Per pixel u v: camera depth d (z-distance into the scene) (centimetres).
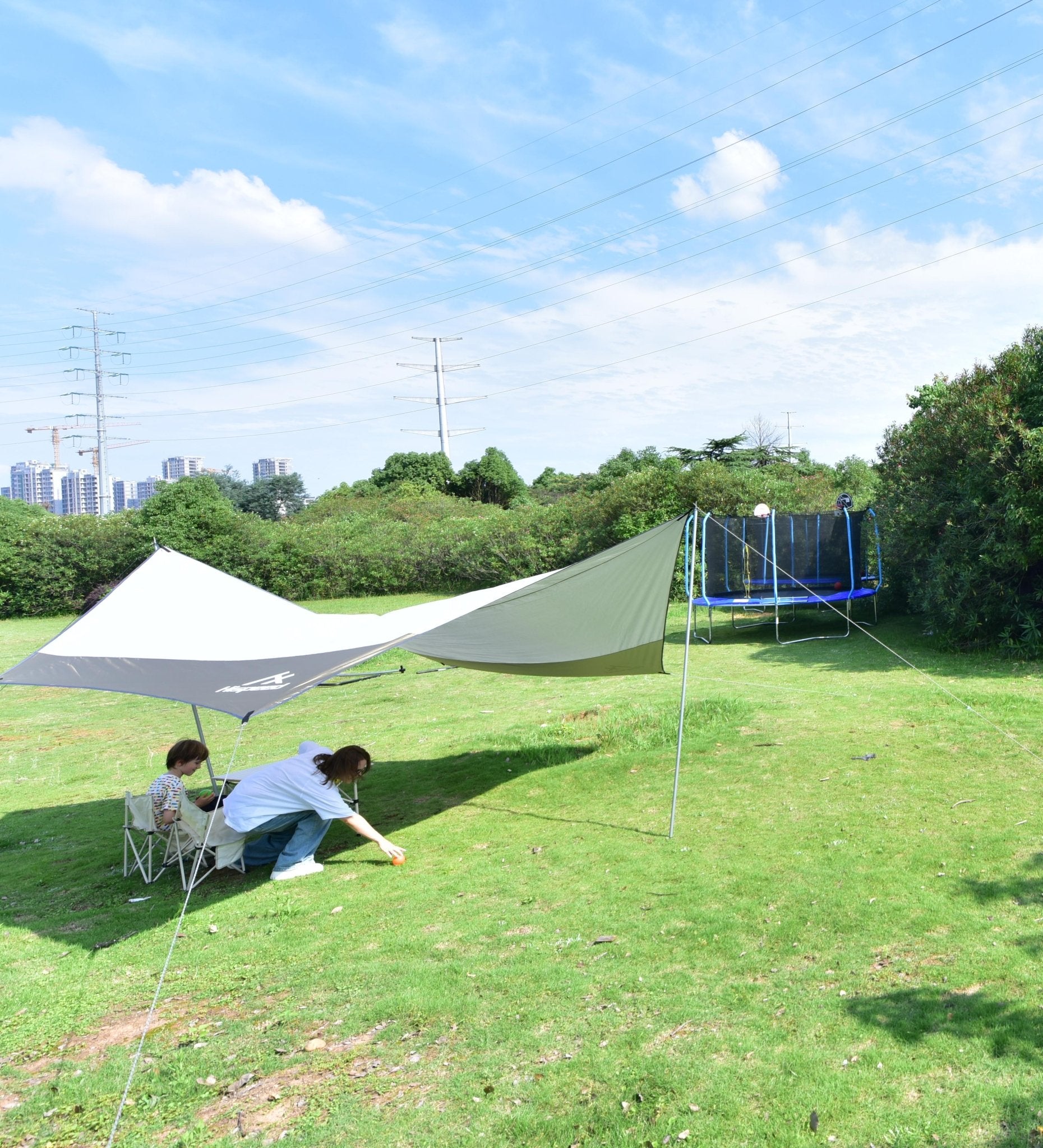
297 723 1237
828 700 1004
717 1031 380
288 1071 387
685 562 1596
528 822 708
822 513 1648
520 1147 320
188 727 1288
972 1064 339
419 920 536
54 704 1582
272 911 573
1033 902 469
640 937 479
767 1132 313
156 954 525
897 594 1684
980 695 946
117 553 3148
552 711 1119
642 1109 333
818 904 493
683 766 804
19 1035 443
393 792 837
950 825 592
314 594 3038
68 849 757
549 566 2530
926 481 1327
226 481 6662
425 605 842
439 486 5106
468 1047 389
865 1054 353
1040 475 1118
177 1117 360
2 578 3141
